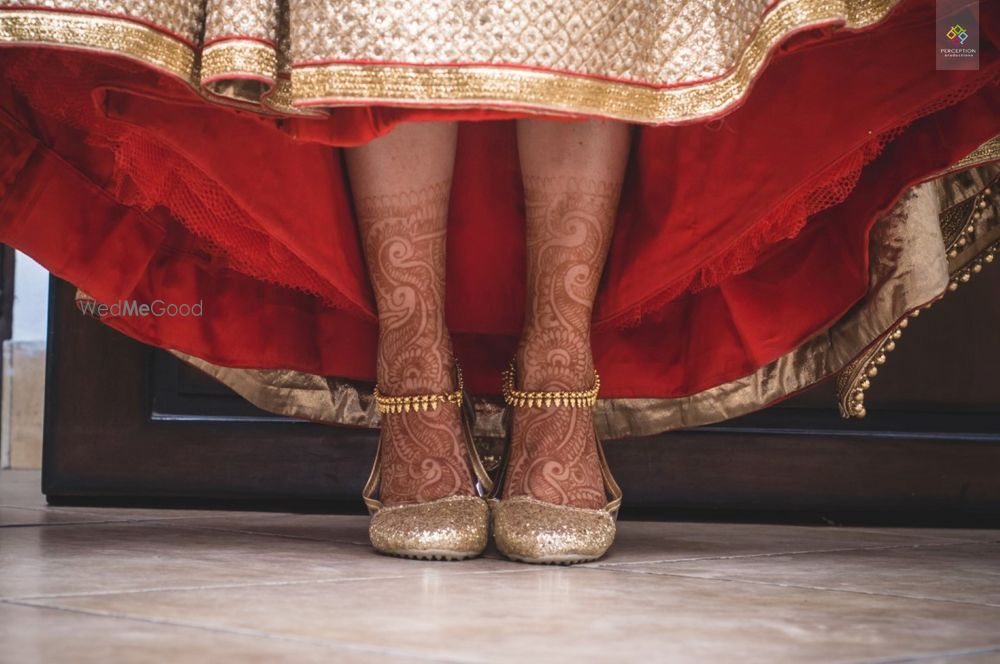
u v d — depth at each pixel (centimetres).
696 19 124
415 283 144
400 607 95
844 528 189
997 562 137
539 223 143
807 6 115
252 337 164
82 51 116
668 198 149
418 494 140
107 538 144
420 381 143
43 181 149
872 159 144
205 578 110
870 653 79
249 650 75
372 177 142
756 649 80
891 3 121
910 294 151
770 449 192
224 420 193
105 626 82
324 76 117
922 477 192
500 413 173
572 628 87
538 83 118
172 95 126
